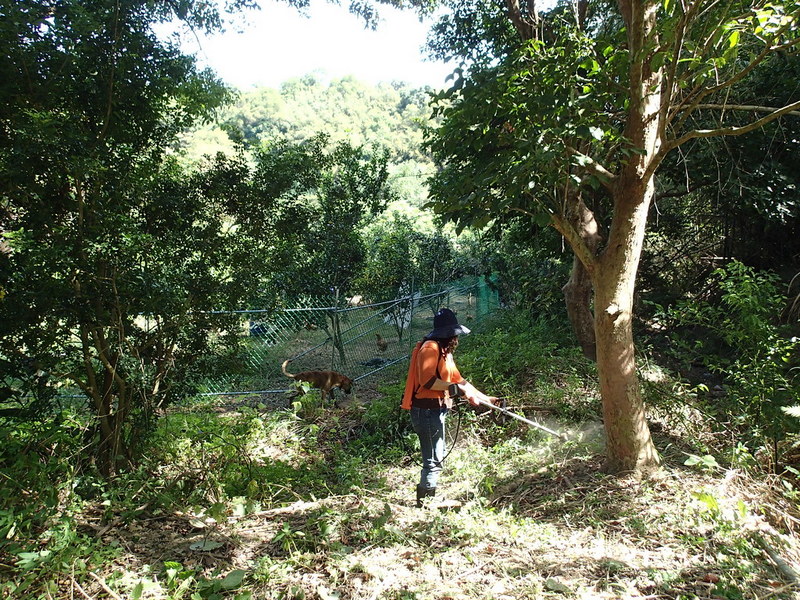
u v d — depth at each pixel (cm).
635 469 447
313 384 841
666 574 312
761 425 482
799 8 334
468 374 735
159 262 466
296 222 602
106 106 457
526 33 831
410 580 320
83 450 450
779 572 312
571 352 795
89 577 317
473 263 1554
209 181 533
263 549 363
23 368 425
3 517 335
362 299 1327
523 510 432
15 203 426
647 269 1174
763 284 530
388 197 1188
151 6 489
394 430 678
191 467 485
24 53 400
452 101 465
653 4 401
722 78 594
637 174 423
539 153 372
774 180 844
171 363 504
